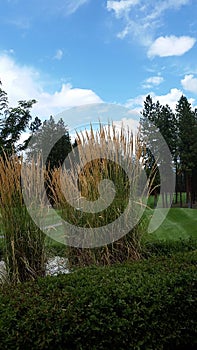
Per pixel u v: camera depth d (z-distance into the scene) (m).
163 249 3.70
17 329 1.69
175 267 2.51
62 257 3.31
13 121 10.41
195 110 19.36
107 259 3.03
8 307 1.85
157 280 2.21
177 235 5.27
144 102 18.12
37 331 1.70
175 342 2.18
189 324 2.21
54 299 1.93
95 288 2.05
